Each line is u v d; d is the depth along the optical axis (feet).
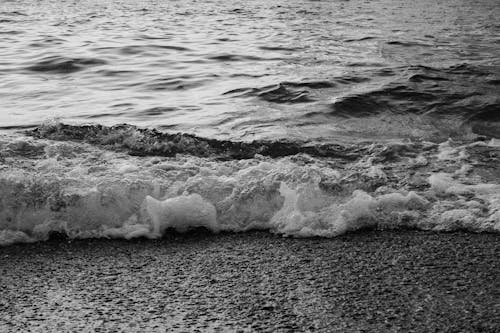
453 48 50.31
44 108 30.14
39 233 15.46
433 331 11.25
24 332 11.30
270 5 106.73
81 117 28.22
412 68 39.42
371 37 57.82
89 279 13.41
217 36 60.03
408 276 13.37
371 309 12.02
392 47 50.83
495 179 18.57
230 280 13.30
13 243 15.17
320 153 20.95
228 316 11.84
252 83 35.65
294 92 32.83
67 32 63.62
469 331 11.24
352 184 17.49
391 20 77.82
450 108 29.27
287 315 11.85
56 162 18.10
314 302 12.33
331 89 33.45
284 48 50.37
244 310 12.05
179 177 17.34
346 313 11.89
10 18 78.54
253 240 15.40
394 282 13.10
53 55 46.26
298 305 12.22
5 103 31.24
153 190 16.46
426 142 22.20
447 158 20.40
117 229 15.60
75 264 14.12
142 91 34.35
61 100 32.01
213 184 16.83
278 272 13.64
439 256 14.32
